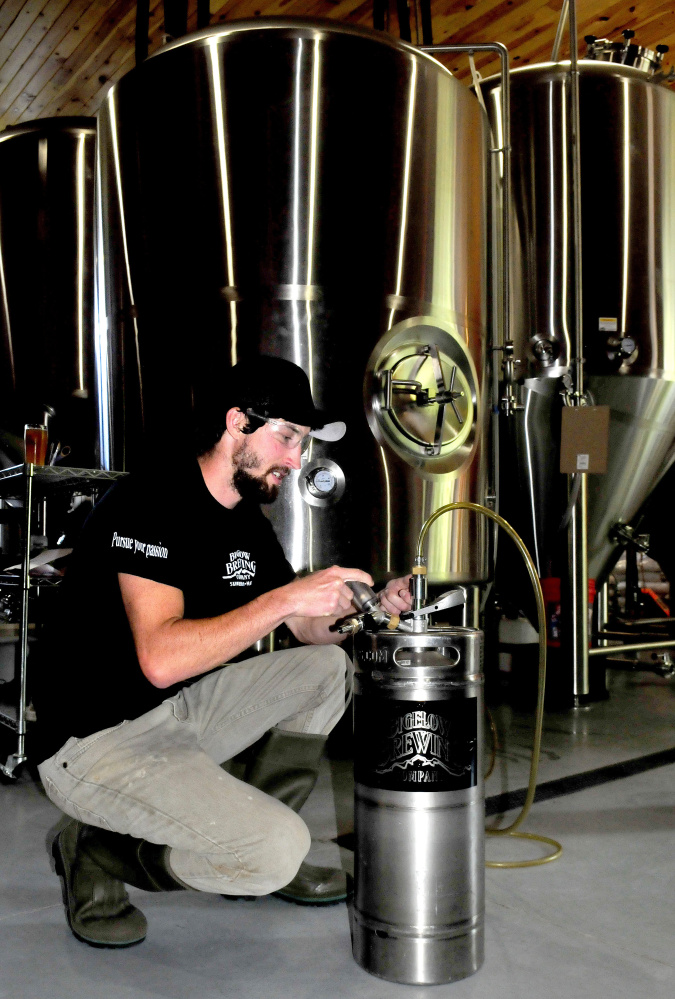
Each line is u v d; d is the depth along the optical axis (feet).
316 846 4.75
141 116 6.73
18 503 10.27
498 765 6.64
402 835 3.22
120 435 7.11
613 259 8.85
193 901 4.09
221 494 3.88
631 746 7.28
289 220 6.30
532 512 9.66
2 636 8.07
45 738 3.68
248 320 6.30
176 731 3.58
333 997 3.13
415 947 3.20
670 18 11.18
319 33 6.33
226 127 6.34
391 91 6.56
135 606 3.40
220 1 11.48
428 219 6.82
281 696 3.99
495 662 10.89
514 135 9.10
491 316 7.88
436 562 6.81
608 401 8.96
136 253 6.83
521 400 9.03
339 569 3.63
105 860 3.47
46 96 14.26
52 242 9.84
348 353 6.37
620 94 8.89
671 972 3.33
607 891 4.17
